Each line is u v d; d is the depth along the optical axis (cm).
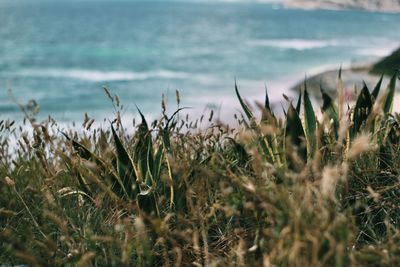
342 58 4491
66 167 353
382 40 7444
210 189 322
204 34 8344
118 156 342
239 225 296
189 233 278
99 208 322
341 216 231
